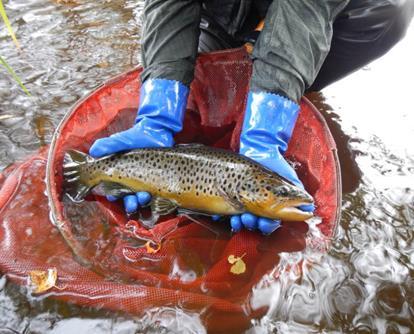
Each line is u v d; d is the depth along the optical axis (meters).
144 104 0.94
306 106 0.96
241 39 1.14
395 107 1.26
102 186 0.90
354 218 0.88
